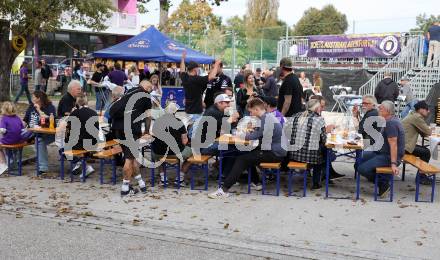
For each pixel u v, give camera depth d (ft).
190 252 17.11
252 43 93.91
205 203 22.99
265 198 23.99
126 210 21.79
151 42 53.83
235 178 24.35
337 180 28.25
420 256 16.83
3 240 17.94
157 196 24.11
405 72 63.82
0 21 64.69
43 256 16.48
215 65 32.55
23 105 66.08
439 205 22.93
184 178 27.91
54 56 115.14
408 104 42.83
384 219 20.76
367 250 17.37
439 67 58.85
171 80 69.21
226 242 18.12
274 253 17.13
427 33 61.87
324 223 20.21
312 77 73.72
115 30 126.21
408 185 27.09
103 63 60.18
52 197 23.68
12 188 25.31
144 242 18.04
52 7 64.90
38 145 28.25
